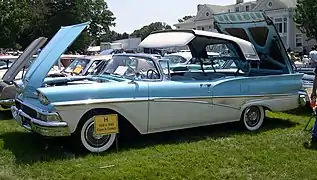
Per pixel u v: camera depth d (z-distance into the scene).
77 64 11.28
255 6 56.00
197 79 7.11
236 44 7.40
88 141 5.82
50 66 6.23
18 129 7.34
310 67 11.28
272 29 7.61
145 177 4.83
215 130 7.38
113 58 7.19
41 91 5.57
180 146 6.24
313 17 47.22
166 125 6.37
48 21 58.31
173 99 6.36
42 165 5.23
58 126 5.49
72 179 4.77
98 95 5.75
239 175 4.95
